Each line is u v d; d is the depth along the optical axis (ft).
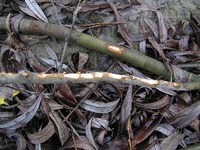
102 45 1.76
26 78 1.41
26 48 1.79
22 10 1.82
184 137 1.76
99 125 1.68
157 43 1.87
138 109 1.77
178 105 1.79
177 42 1.89
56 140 1.71
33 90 1.70
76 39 1.76
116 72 1.85
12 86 1.68
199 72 1.91
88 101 1.70
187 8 2.04
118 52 1.76
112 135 1.71
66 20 1.86
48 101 1.67
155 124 1.73
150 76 1.87
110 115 1.72
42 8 1.84
